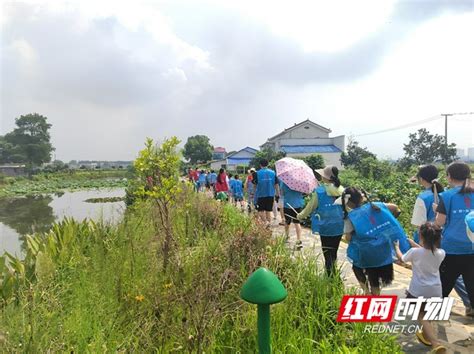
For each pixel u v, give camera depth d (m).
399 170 32.59
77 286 4.39
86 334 3.33
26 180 70.25
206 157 87.69
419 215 4.54
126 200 17.14
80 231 6.99
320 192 5.18
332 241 5.16
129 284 4.43
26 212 28.92
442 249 3.91
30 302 3.71
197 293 3.53
